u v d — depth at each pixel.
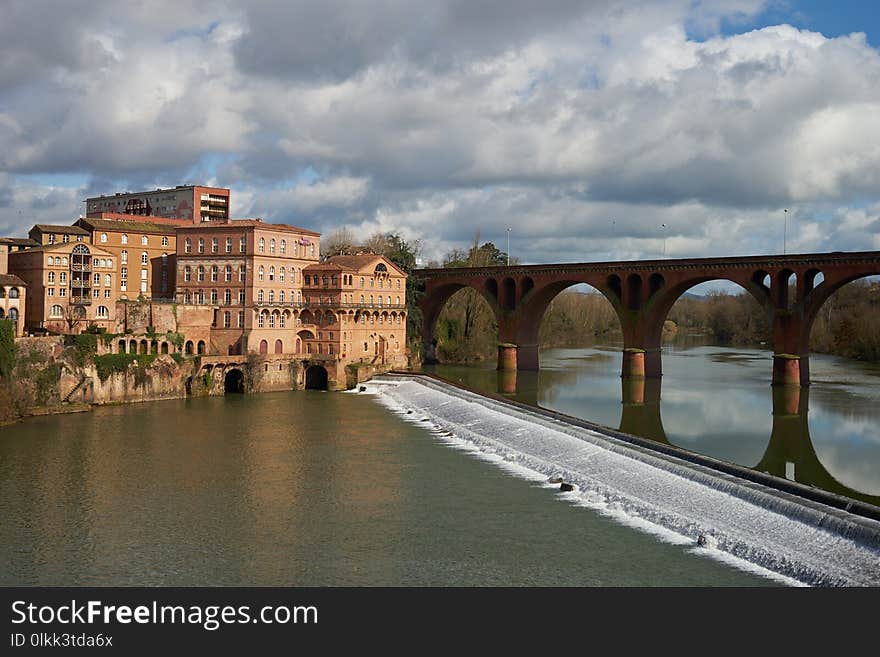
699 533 59.25
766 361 189.00
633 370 152.25
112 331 137.88
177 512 67.25
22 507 68.31
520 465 83.12
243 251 141.38
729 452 85.44
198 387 132.25
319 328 147.88
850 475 75.81
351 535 61.59
